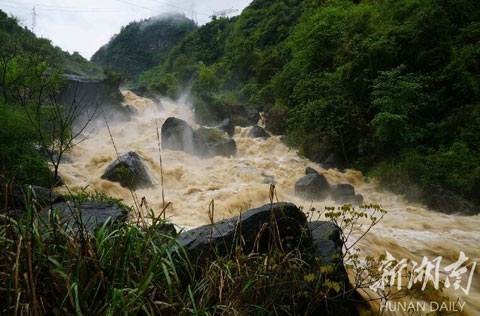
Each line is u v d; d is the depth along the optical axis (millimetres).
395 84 14117
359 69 16500
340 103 16594
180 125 16484
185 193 10703
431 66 15180
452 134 13180
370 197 12562
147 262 2596
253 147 18859
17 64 8883
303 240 3938
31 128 6551
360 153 15344
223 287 2746
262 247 3748
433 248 6910
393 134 13758
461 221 9547
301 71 22688
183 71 49281
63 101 18391
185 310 2422
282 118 21766
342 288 3600
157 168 13008
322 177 11984
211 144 17469
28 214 2469
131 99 27516
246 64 36438
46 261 2305
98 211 4551
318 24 21719
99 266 2287
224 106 25844
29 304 2068
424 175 12070
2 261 2346
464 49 14258
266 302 2869
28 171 6363
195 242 3535
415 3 16750
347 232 6625
